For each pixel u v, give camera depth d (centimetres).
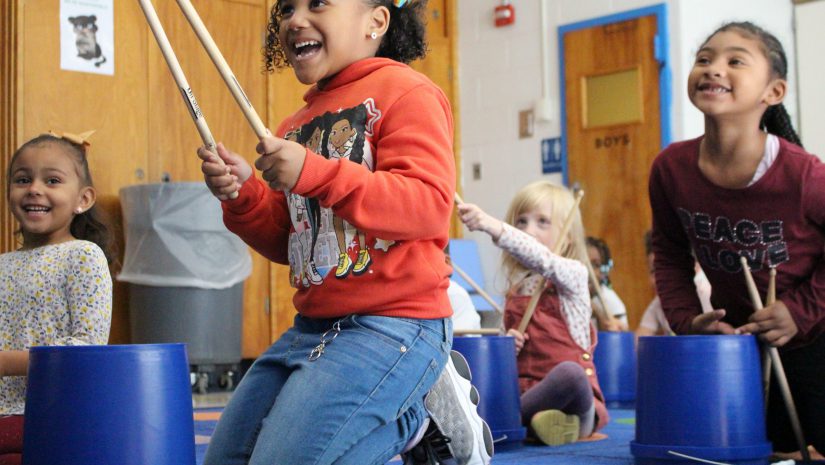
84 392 138
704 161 213
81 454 137
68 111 397
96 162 403
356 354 130
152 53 419
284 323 457
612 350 362
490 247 529
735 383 199
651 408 204
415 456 146
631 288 480
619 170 485
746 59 205
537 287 260
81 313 183
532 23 518
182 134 427
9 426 175
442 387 142
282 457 124
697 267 386
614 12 486
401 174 129
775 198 208
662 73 470
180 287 384
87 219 206
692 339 200
